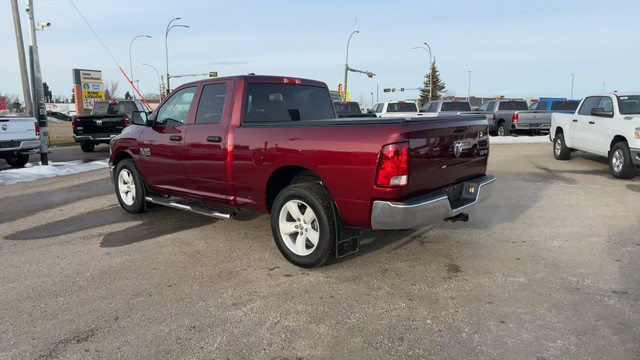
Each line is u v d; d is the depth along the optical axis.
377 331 3.17
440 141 4.11
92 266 4.53
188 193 5.56
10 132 11.47
